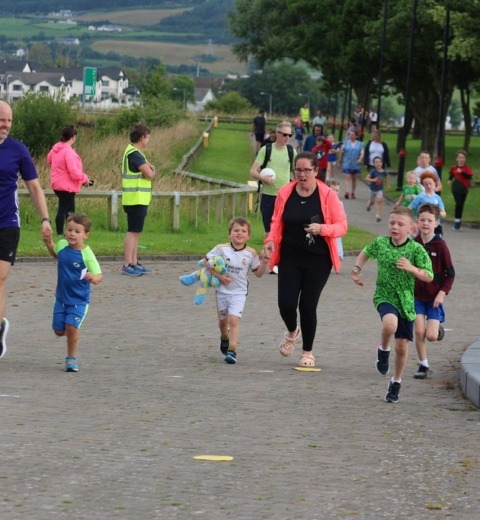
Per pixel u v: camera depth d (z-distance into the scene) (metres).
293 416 13.05
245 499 9.29
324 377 15.97
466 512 9.15
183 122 87.69
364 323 21.14
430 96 90.75
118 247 30.77
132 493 9.31
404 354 14.28
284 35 122.12
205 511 8.88
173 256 30.36
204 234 36.88
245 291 17.12
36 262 28.22
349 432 12.24
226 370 16.27
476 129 132.00
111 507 8.88
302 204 16.53
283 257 16.73
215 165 72.94
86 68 75.44
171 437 11.59
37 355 16.95
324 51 102.00
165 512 8.80
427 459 11.03
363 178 72.50
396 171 72.50
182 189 43.50
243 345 18.64
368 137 105.62
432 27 83.50
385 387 15.34
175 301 23.19
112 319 20.81
